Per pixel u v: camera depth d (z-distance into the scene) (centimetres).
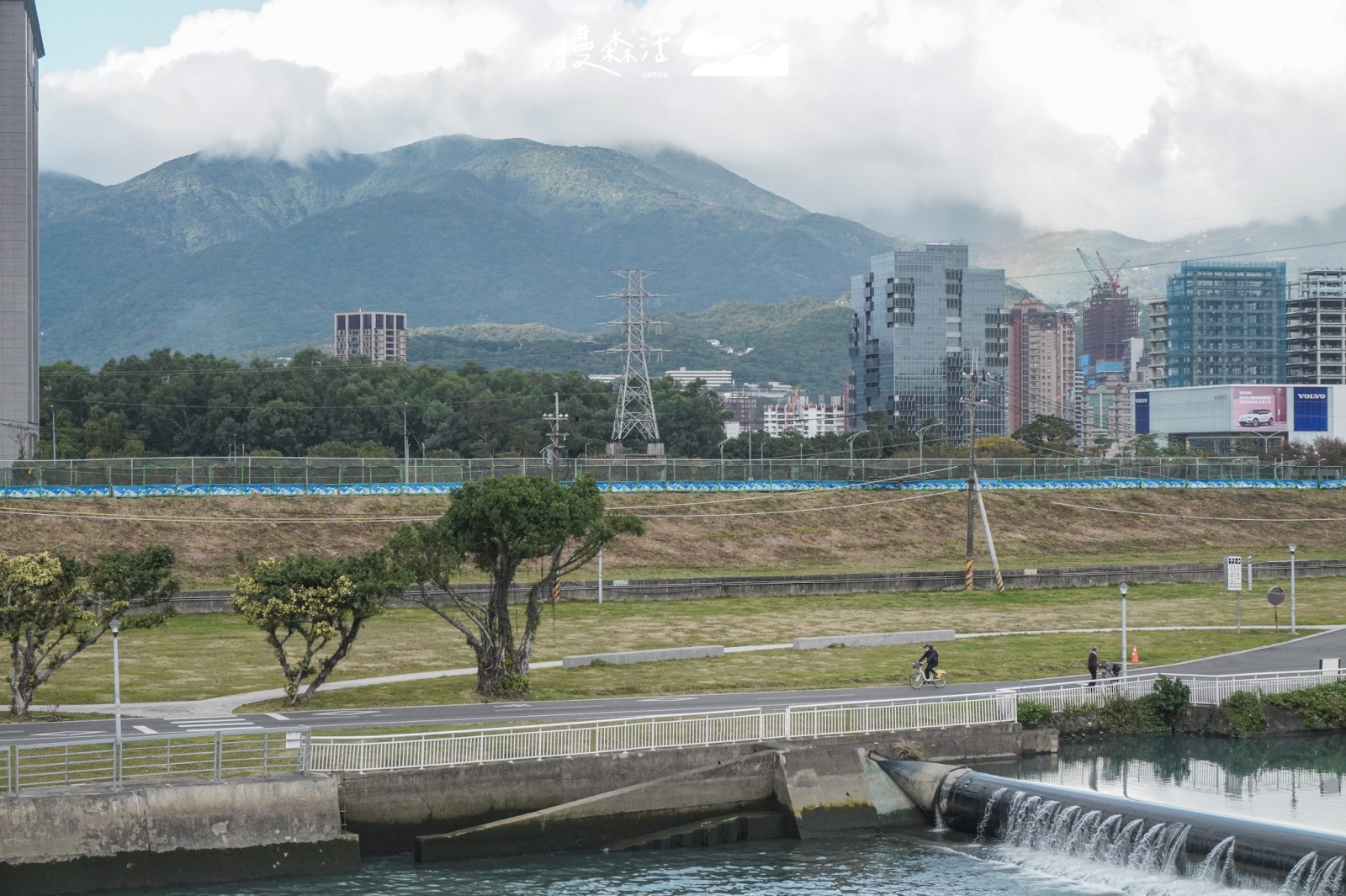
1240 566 10919
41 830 5238
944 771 6594
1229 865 5431
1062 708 7588
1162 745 7525
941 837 6366
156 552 7431
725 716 6631
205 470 14812
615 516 8500
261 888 5462
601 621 11138
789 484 17500
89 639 7294
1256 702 7781
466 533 7850
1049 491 18662
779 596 12925
